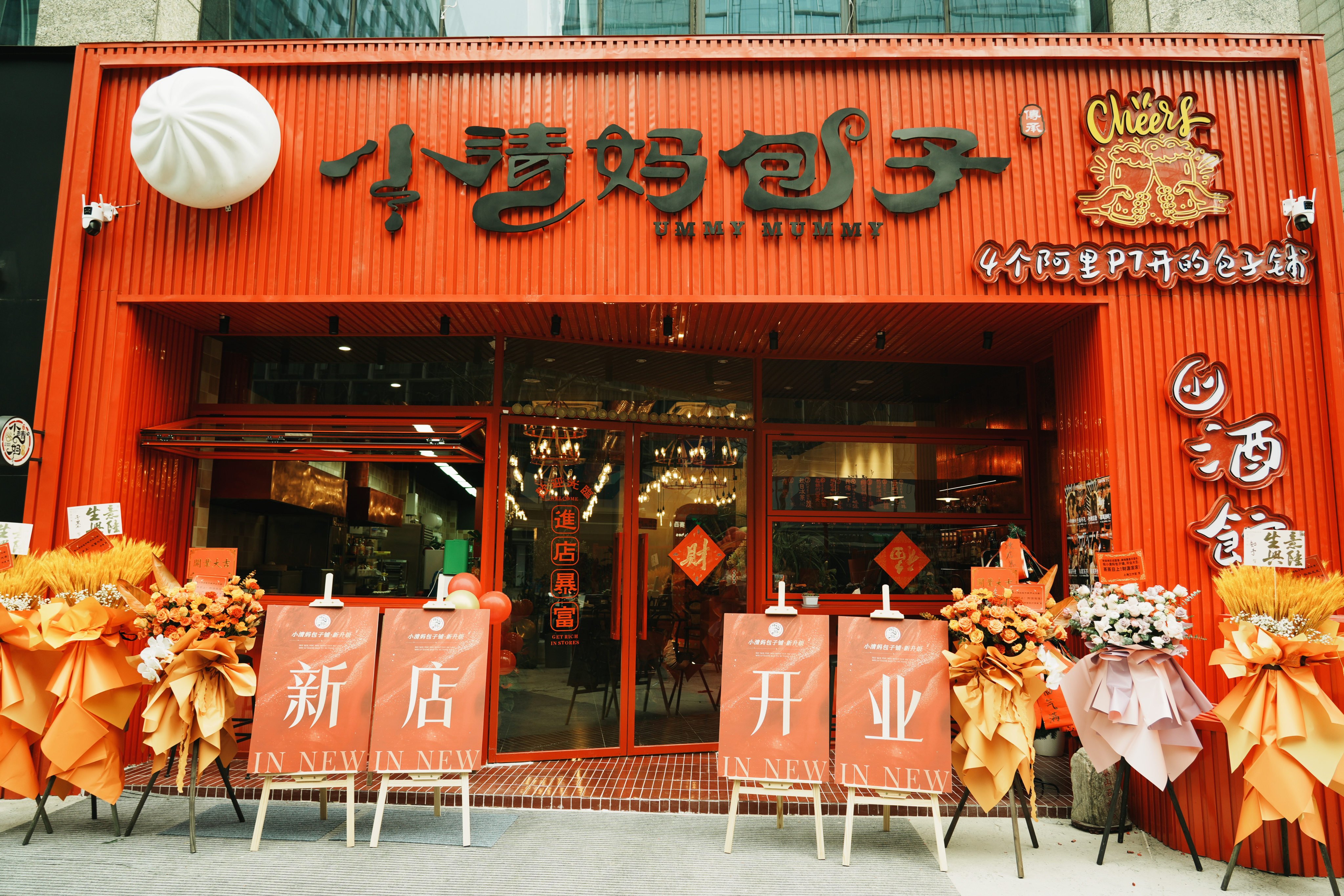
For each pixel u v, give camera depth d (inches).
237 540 221.1
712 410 235.6
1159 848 157.2
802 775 150.3
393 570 217.5
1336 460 177.2
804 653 155.4
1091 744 153.7
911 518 240.1
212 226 193.8
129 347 193.2
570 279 191.0
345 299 190.9
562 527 218.5
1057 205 189.9
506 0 230.1
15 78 209.5
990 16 227.6
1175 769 149.5
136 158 181.0
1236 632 142.4
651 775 195.6
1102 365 183.3
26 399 199.2
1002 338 218.8
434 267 192.2
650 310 198.1
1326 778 132.3
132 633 157.1
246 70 200.1
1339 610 150.5
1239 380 181.2
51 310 191.3
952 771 166.6
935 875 141.6
